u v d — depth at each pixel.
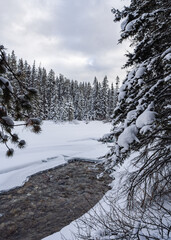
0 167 10.68
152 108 2.48
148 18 3.15
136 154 7.14
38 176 10.35
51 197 7.83
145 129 2.20
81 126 37.34
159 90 2.87
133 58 3.65
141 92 3.21
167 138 2.53
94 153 15.20
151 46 3.39
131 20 3.45
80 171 11.30
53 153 14.56
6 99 2.30
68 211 6.59
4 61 2.21
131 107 3.43
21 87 2.54
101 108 47.69
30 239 5.05
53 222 5.91
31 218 6.20
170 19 3.01
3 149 14.36
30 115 2.75
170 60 2.53
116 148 3.47
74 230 4.22
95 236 2.50
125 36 3.50
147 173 3.09
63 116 40.78
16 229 5.59
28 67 37.19
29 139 19.72
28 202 7.37
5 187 8.47
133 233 2.12
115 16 4.03
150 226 2.65
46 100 41.62
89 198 7.55
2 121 2.43
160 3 3.18
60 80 55.53
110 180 9.50
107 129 34.75
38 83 39.62
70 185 9.14
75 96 52.47
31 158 12.76
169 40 3.25
